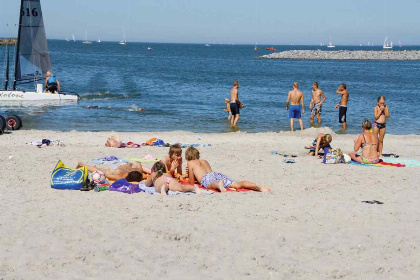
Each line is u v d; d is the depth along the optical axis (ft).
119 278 17.80
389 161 42.09
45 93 92.89
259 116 82.48
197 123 74.18
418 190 31.53
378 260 19.72
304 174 36.52
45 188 30.71
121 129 67.46
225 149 48.39
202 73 208.64
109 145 48.96
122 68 225.35
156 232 22.30
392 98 117.39
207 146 50.75
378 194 30.27
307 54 475.31
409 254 20.38
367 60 437.99
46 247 20.47
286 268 18.86
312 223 23.97
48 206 26.37
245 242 21.36
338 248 20.86
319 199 28.76
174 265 19.02
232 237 21.88
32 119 73.56
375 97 119.44
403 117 85.97
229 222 23.81
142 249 20.45
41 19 96.43
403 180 34.58
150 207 26.25
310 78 194.80
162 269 18.62
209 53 592.19
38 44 97.04
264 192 30.30
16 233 21.91
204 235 22.03
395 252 20.57
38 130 62.44
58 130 65.51
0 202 27.07
